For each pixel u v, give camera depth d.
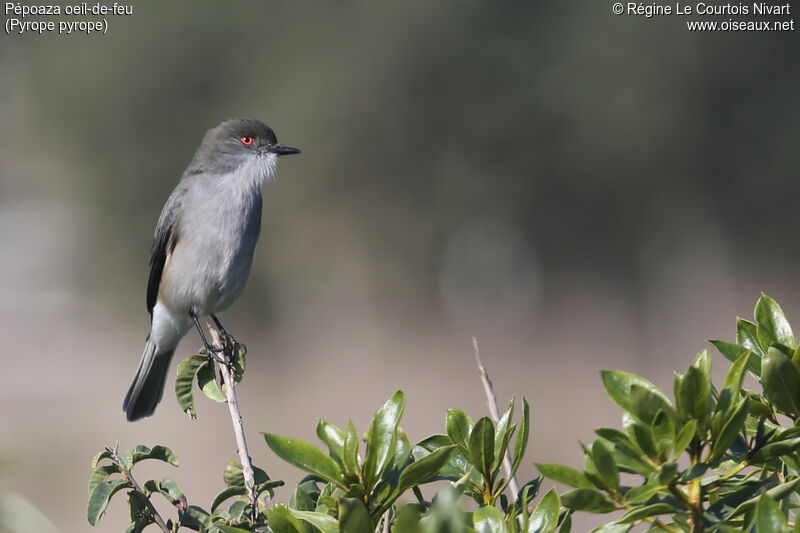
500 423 2.61
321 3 32.03
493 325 31.34
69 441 17.27
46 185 37.22
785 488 2.21
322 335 31.94
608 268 32.53
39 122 34.22
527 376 22.77
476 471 2.64
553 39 31.50
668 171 31.50
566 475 2.24
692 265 31.72
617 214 32.34
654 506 2.14
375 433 2.34
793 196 31.66
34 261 35.69
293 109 31.73
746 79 31.09
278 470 15.19
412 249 32.50
